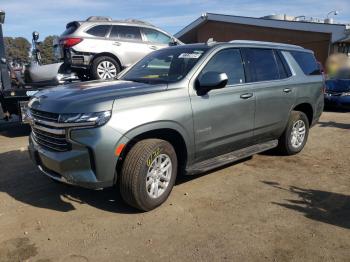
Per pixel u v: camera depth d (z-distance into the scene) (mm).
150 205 4152
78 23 9602
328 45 17766
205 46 5047
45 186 5023
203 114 4555
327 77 13102
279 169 5746
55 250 3473
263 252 3451
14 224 3959
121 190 4039
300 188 4988
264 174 5512
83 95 4000
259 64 5609
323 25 17344
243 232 3803
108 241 3627
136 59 10211
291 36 19078
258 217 4133
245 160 6195
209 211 4266
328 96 12172
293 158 6352
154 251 3463
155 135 4297
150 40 10508
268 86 5566
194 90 4527
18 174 5508
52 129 3920
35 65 8922
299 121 6395
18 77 8914
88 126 3703
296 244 3588
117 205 4414
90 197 4645
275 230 3850
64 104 3855
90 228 3875
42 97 4281
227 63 5086
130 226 3914
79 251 3459
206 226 3924
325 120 10297
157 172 4203
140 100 4004
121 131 3791
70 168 3826
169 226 3920
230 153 5246
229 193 4785
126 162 3965
